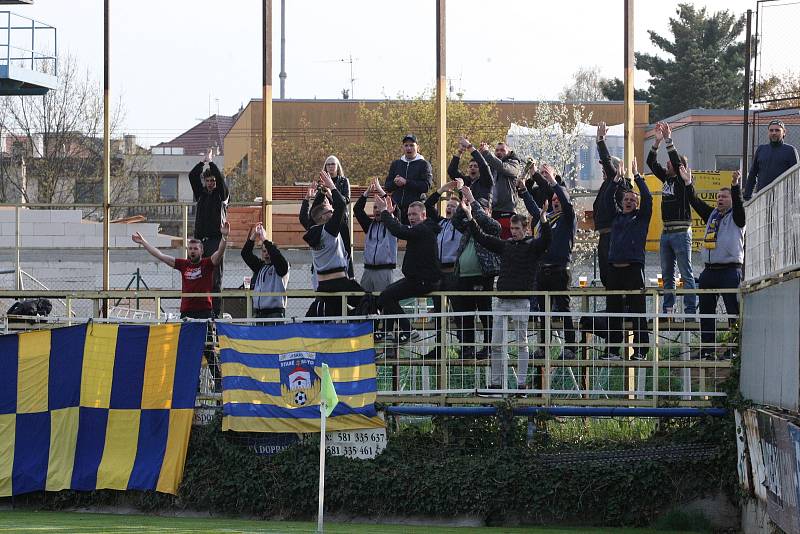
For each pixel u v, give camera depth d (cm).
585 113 9919
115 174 10650
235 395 2955
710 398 2842
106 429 3022
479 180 3112
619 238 2939
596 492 2769
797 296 2183
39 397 3059
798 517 2102
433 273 2920
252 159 10812
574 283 5366
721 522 2755
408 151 3244
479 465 2825
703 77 12238
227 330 2992
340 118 11100
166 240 5694
